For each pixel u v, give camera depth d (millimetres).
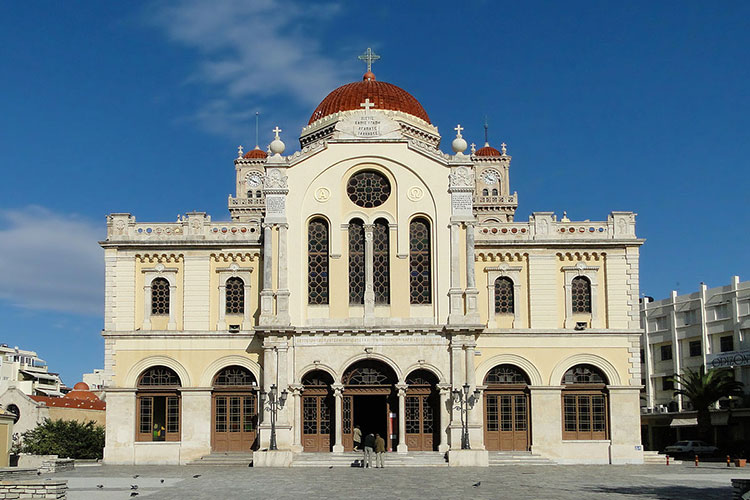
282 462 49906
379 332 52781
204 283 55656
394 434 52906
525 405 54625
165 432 54344
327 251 54406
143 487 37250
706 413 71562
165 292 55969
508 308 55812
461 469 47812
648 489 36094
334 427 52469
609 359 54750
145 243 55719
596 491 35125
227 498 32469
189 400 54281
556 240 55781
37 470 45625
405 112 69562
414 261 54344
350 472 45500
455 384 51969
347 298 53562
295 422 52375
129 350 54875
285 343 52594
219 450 54094
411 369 52500
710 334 81625
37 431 59781
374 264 54281
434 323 53000
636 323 55156
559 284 55812
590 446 53875
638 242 55812
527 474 44375
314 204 54625
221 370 54812
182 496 33250
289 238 54031
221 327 55125
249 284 55594
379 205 54844
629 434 54031
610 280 55719
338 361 52656
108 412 54188
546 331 54781
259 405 53688
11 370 107625
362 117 55438
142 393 54656
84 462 55062
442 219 54188
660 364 89125
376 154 54969
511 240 55844
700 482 39750
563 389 54594
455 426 51125
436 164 54844
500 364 54656
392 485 37719
